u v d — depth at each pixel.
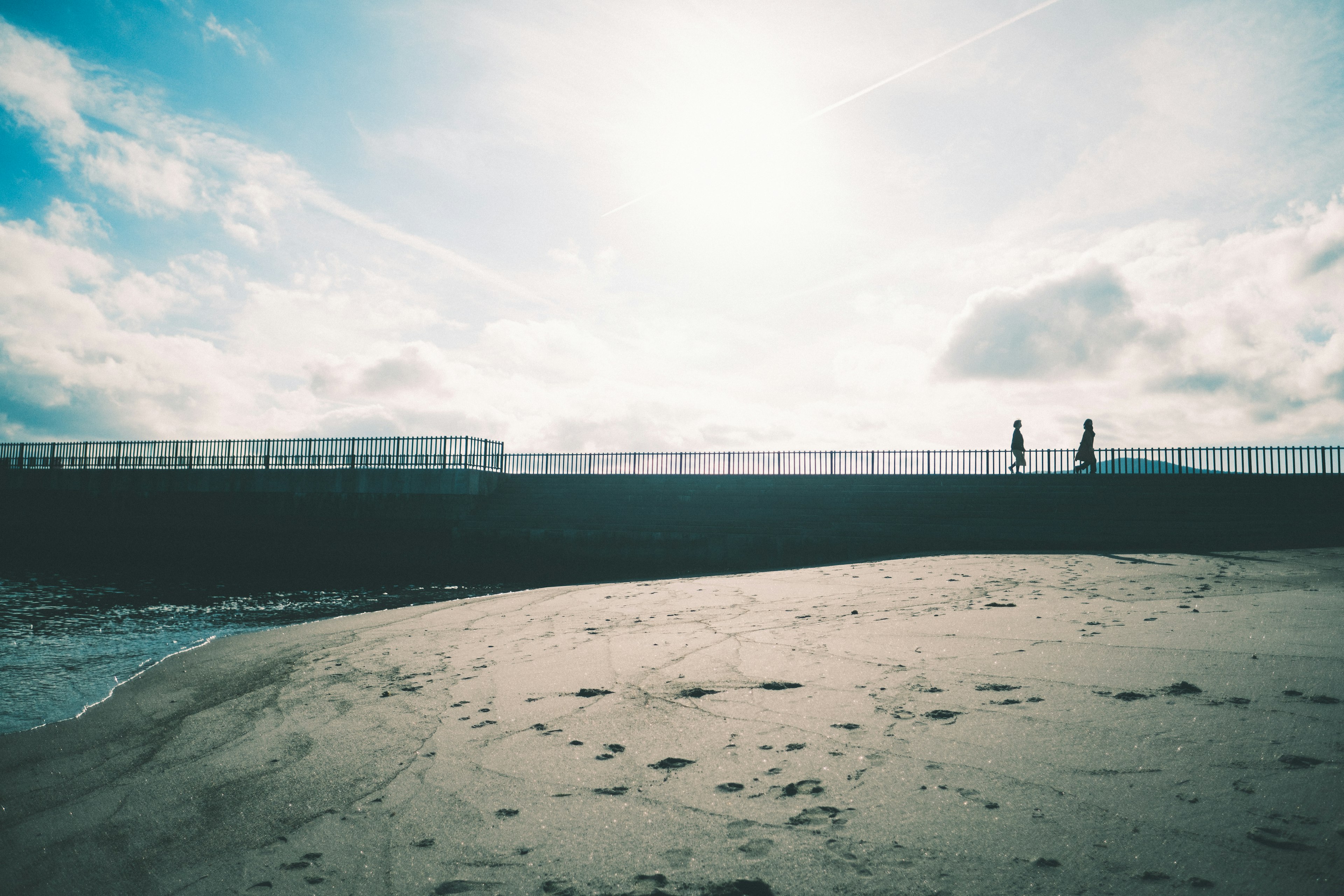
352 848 2.72
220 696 6.00
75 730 5.23
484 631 8.31
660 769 3.26
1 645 10.07
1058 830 2.34
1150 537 17.16
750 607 8.52
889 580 10.38
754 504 23.64
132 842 3.02
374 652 7.42
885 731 3.50
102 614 13.62
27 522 30.56
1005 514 20.23
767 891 2.14
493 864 2.47
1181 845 2.16
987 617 6.53
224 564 25.02
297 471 27.86
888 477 23.61
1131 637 5.16
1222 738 3.00
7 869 2.86
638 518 23.69
